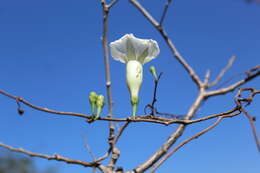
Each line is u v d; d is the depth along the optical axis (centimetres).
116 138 60
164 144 58
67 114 59
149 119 60
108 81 58
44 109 59
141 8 52
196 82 51
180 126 58
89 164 59
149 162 58
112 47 63
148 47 63
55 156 57
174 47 51
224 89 50
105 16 56
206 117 60
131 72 61
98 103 59
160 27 51
